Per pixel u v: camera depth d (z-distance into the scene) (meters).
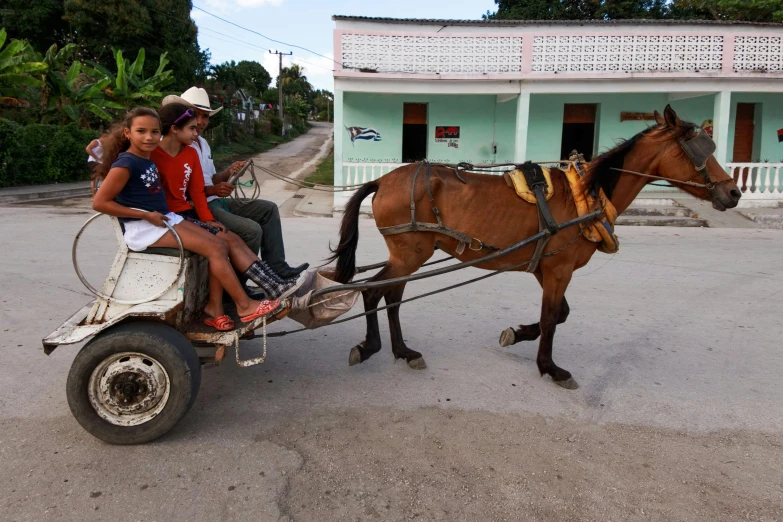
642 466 3.22
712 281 7.65
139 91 22.53
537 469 3.17
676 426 3.70
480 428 3.61
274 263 4.26
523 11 23.75
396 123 16.88
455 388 4.21
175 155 3.67
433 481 3.04
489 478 3.07
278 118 50.44
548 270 4.26
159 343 3.20
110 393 3.26
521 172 4.20
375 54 14.71
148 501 2.80
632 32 14.69
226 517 2.70
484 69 14.86
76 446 3.29
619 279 7.77
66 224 11.29
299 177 23.62
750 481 3.09
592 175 4.15
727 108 14.88
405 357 4.56
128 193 3.33
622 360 4.82
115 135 3.41
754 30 14.86
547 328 4.29
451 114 16.91
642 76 14.59
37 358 4.52
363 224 13.18
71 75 20.75
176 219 3.46
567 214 4.13
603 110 16.77
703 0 19.22
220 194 3.98
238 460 3.19
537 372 4.54
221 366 4.57
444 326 5.68
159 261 3.39
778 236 11.89
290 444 3.38
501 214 4.11
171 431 3.50
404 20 14.89
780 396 4.15
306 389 4.15
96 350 3.19
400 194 4.19
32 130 18.19
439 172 4.24
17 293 6.25
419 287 7.27
